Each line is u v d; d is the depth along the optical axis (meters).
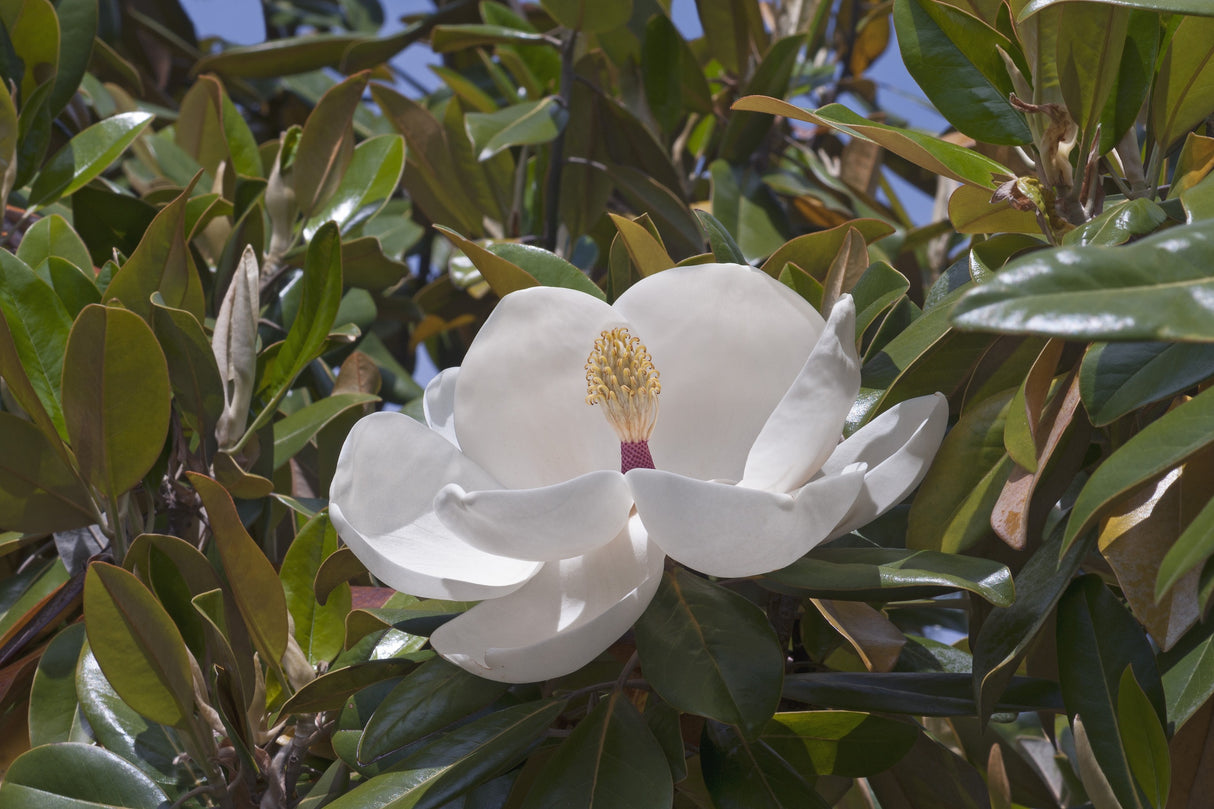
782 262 0.89
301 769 0.89
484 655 0.72
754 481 0.73
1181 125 0.82
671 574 0.77
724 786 0.78
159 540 0.80
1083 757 0.78
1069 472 0.78
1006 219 0.86
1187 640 0.75
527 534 0.71
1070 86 0.78
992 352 0.80
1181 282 0.63
